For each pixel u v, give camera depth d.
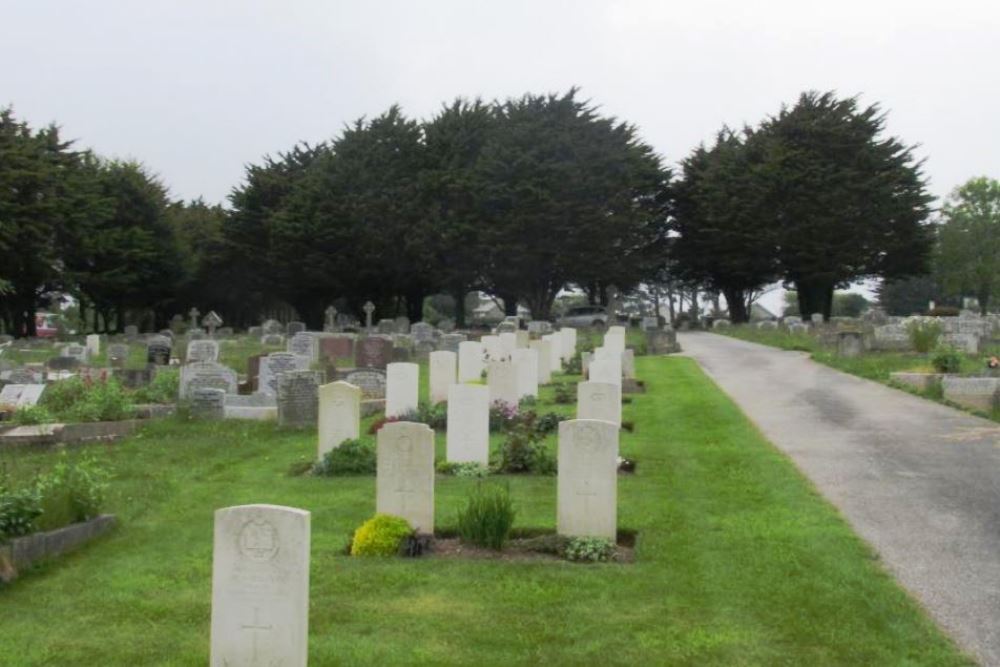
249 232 76.69
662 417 21.31
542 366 29.81
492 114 76.56
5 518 10.72
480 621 8.95
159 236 73.19
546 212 68.12
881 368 30.25
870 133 71.62
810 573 10.02
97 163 73.19
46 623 9.13
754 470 15.34
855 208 69.25
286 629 7.41
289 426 21.39
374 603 9.43
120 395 22.66
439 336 44.75
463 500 13.70
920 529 11.77
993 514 12.48
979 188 99.00
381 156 74.19
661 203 77.38
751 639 8.35
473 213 70.00
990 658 7.89
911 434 18.64
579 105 72.62
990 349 37.09
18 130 62.66
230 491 14.99
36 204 60.34
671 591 9.64
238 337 60.00
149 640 8.69
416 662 8.05
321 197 72.50
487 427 16.19
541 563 10.68
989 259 94.38
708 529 11.88
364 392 26.12
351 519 12.89
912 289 118.75
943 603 9.16
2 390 24.17
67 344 49.44
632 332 58.41
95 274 68.44
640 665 7.91
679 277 81.06
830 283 72.19
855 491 13.83
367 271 73.06
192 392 22.95
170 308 83.94
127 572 10.67
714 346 45.75
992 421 20.17
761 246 71.00
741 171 73.19
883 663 7.82
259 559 7.43
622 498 13.59
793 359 36.69
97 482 14.02
